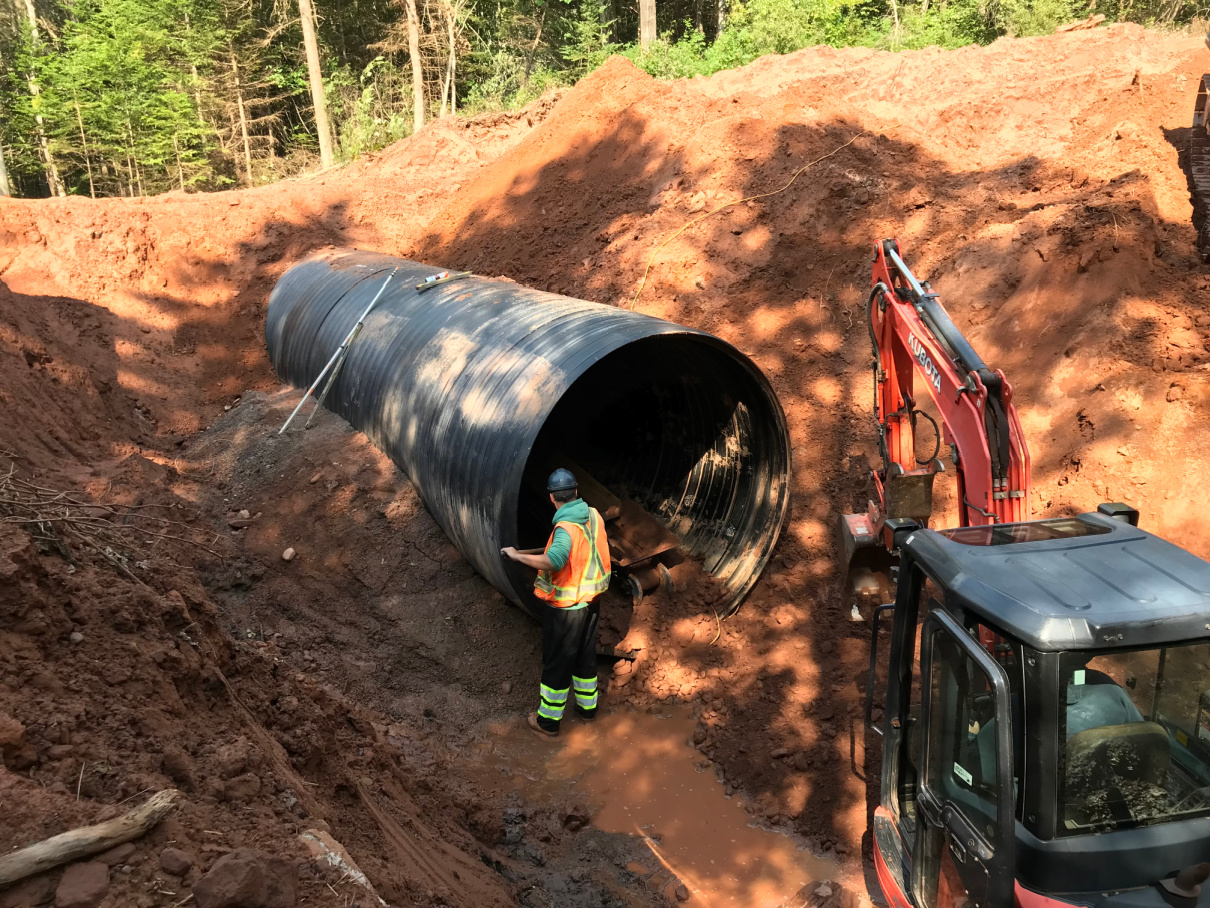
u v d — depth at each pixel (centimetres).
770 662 673
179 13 2712
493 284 888
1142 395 679
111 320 1177
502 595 749
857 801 546
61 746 308
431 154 1638
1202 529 609
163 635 407
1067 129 1170
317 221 1437
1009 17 1928
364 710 634
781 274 973
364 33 3088
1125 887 296
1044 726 293
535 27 2712
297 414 970
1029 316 801
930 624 360
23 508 471
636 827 546
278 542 813
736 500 793
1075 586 318
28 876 253
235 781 339
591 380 948
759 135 1126
